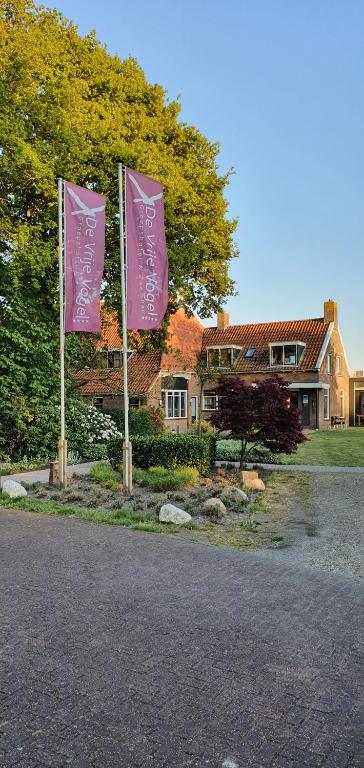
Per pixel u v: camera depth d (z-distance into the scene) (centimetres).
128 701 346
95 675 379
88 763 287
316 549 735
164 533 802
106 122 1858
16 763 286
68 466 1586
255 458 1812
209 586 568
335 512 998
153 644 430
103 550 697
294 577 606
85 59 1969
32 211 1775
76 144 1720
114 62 2066
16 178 1639
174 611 498
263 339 3838
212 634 450
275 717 332
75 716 329
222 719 329
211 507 934
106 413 2333
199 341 3962
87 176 1805
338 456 1955
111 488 1138
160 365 3181
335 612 504
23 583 569
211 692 359
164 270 1141
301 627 468
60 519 879
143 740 307
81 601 520
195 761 291
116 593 543
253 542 770
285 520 926
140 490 1151
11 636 442
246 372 3659
